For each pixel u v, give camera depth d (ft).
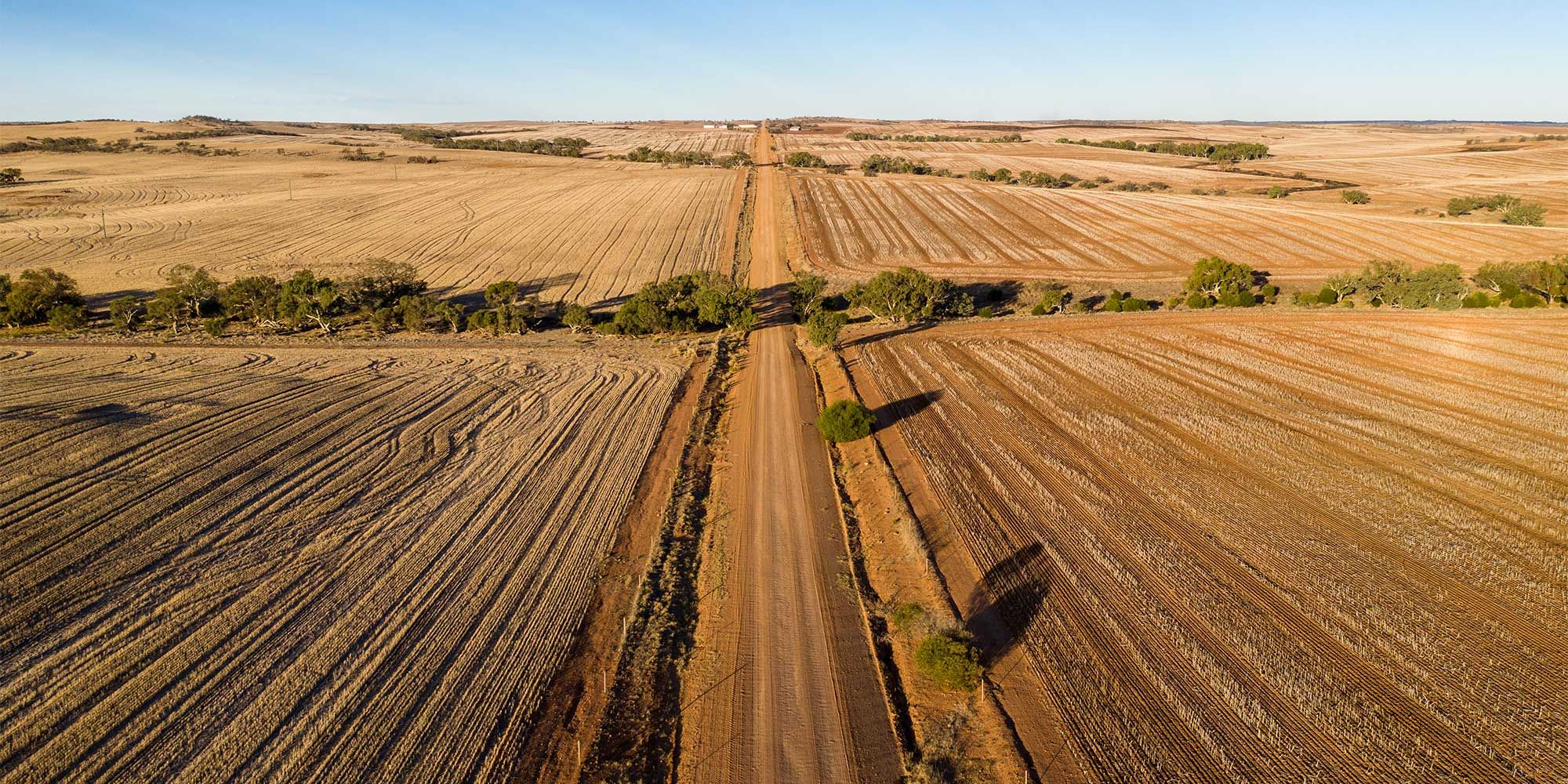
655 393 134.92
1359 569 73.46
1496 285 198.18
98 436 101.65
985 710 56.13
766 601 70.95
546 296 230.27
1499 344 154.20
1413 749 51.55
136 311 196.95
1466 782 48.78
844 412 108.78
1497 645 61.98
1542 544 77.82
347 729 53.88
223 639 62.95
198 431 106.63
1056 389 133.69
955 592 71.10
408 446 106.01
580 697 58.03
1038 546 78.54
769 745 53.72
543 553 78.48
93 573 71.10
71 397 118.21
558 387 138.72
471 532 82.43
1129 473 96.84
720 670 61.72
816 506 90.58
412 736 53.42
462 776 50.37
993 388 134.72
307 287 200.23
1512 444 104.17
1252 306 204.44
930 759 51.52
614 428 116.16
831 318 164.96
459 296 230.07
